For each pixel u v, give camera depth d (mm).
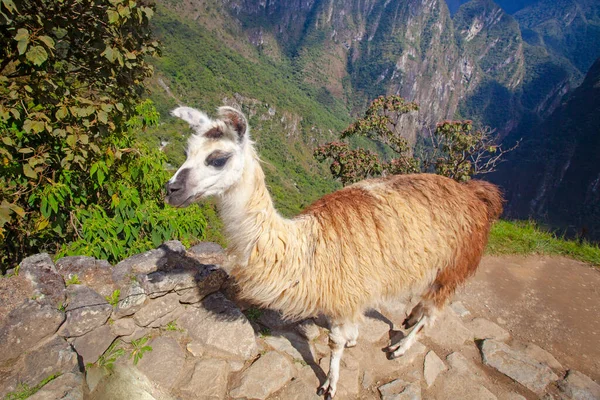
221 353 3301
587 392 3516
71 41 3922
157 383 2922
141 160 4809
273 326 3760
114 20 3398
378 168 11391
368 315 4168
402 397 3203
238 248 2768
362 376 3439
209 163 2523
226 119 2533
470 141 10141
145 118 5281
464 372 3617
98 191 4777
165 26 108312
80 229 4539
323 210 2986
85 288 3150
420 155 11898
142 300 3199
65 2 3465
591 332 4629
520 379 3623
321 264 2805
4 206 3252
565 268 6270
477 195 3635
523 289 5453
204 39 117312
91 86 4297
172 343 3258
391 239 2963
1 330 2564
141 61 4305
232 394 3006
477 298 5113
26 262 3064
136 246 4637
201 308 3547
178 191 2490
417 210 3129
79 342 2922
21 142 3994
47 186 3824
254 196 2688
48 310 2703
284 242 2748
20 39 3027
